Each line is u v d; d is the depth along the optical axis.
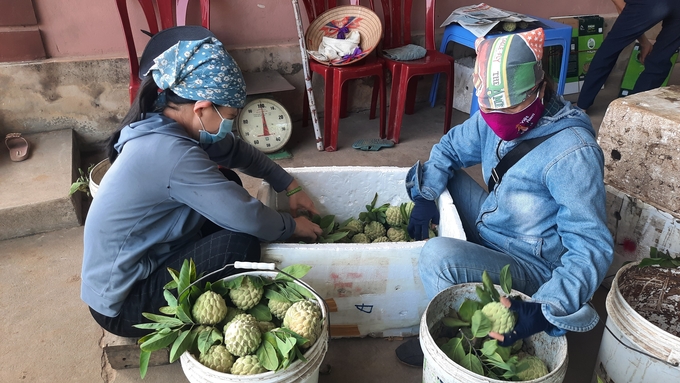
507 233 1.43
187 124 1.32
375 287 1.49
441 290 1.32
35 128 2.77
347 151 2.97
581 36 3.99
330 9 2.99
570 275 1.15
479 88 1.21
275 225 1.42
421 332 1.19
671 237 1.63
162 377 1.48
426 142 3.11
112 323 1.38
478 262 1.34
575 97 4.01
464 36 3.18
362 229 1.87
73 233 2.18
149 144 1.23
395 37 3.30
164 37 1.53
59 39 2.66
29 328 1.65
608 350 1.31
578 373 1.52
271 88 2.77
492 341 1.14
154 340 1.14
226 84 1.26
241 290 1.29
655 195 1.67
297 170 1.83
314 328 1.20
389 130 3.10
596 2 4.10
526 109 1.19
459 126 1.65
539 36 1.14
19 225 2.11
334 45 2.81
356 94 3.48
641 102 1.72
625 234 1.78
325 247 1.41
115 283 1.30
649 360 1.18
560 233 1.25
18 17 2.52
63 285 1.86
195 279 1.26
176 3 2.74
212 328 1.21
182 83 1.24
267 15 3.05
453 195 1.73
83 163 2.81
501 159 1.38
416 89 3.62
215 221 1.33
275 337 1.17
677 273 1.42
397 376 1.50
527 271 1.38
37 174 2.34
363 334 1.61
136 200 1.24
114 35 2.76
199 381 1.13
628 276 1.41
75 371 1.50
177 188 1.25
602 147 1.81
